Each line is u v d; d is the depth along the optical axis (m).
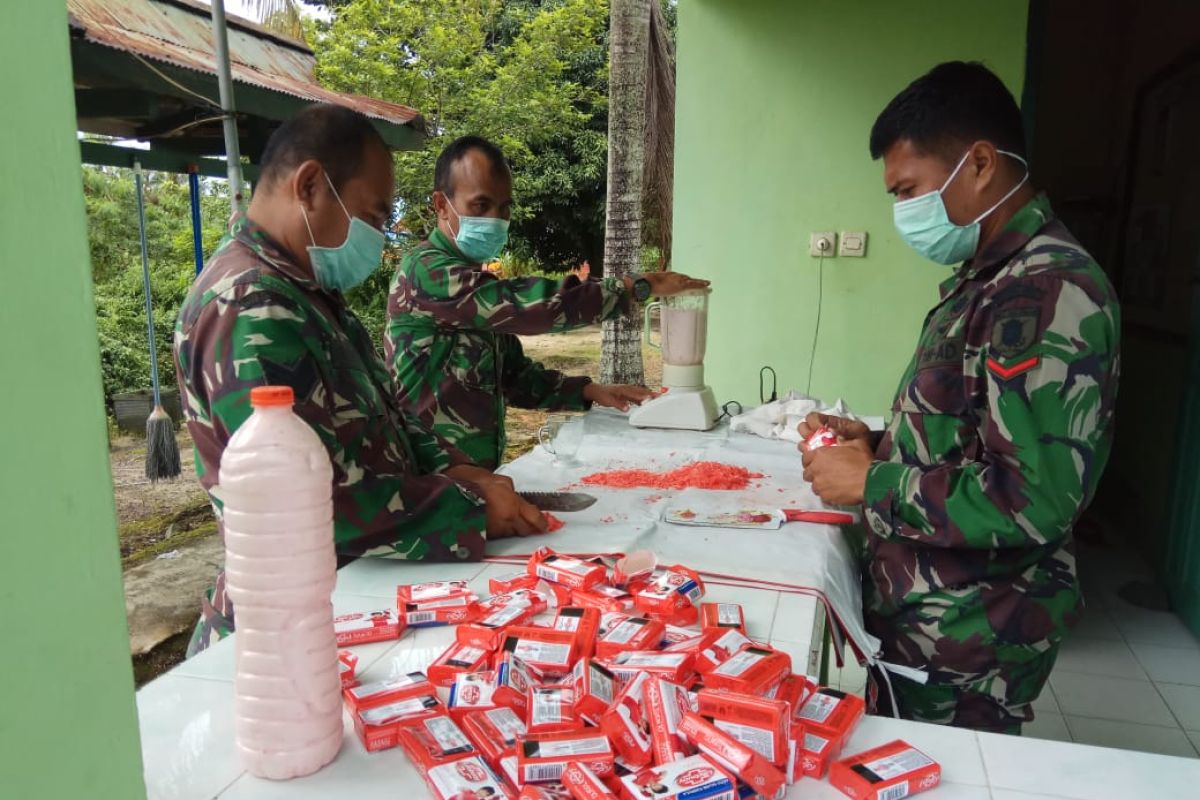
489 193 2.12
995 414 1.15
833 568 1.37
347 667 0.96
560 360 9.95
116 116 3.28
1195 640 2.96
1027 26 3.50
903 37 3.61
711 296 4.02
